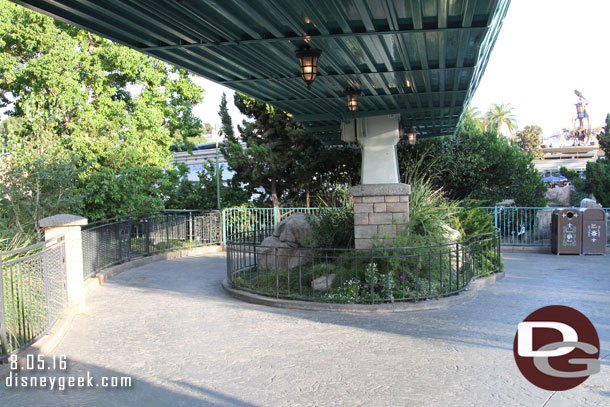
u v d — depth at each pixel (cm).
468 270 977
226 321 755
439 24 612
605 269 1204
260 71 837
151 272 1232
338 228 1027
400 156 2052
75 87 1505
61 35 1495
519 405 450
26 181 1243
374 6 577
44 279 662
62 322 725
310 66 681
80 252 829
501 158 2017
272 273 982
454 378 515
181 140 1981
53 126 1521
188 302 891
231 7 565
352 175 2070
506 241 1728
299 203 2183
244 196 2128
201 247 1639
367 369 545
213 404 463
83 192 1485
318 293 857
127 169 1579
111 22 621
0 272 555
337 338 659
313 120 1225
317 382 510
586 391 478
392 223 932
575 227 1457
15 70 1576
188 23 607
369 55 737
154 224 1524
